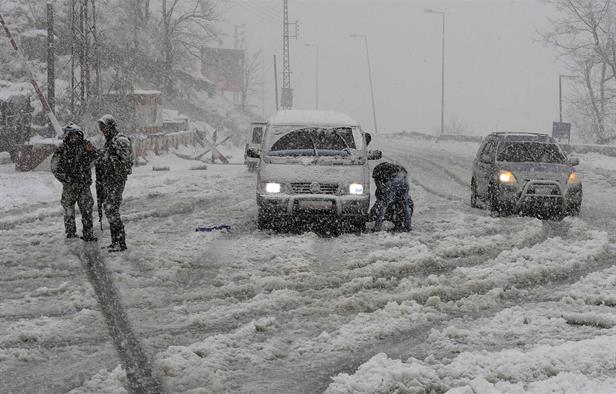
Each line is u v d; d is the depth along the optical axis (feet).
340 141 46.39
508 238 42.75
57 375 20.88
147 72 221.46
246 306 27.78
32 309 27.78
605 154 122.42
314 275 33.22
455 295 29.94
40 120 121.70
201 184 75.77
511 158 54.54
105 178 38.11
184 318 26.50
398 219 45.91
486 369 20.83
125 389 19.66
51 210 53.83
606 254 37.91
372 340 24.13
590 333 24.47
